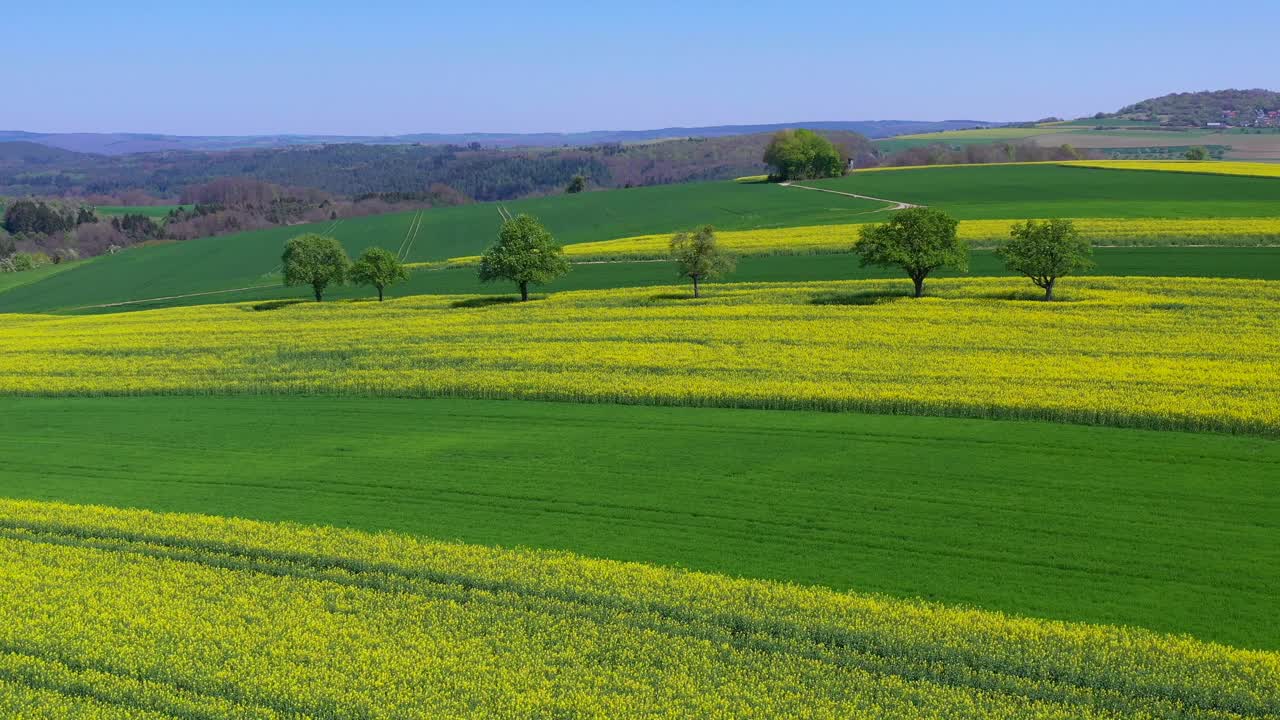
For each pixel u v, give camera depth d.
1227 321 48.56
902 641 20.48
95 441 38.59
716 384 41.19
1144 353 43.62
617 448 34.91
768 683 19.09
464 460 34.34
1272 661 19.33
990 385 39.22
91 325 66.75
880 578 24.19
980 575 24.14
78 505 30.42
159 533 27.66
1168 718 17.84
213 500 31.47
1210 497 28.06
